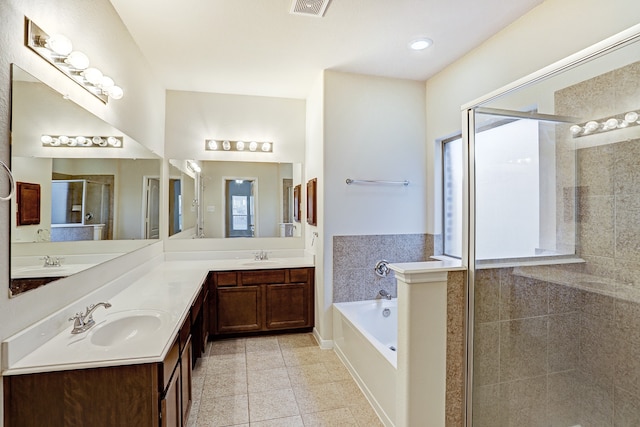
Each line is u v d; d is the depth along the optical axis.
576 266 1.83
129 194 2.54
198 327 2.84
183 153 3.81
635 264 1.62
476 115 1.91
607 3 1.77
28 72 1.41
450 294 1.81
